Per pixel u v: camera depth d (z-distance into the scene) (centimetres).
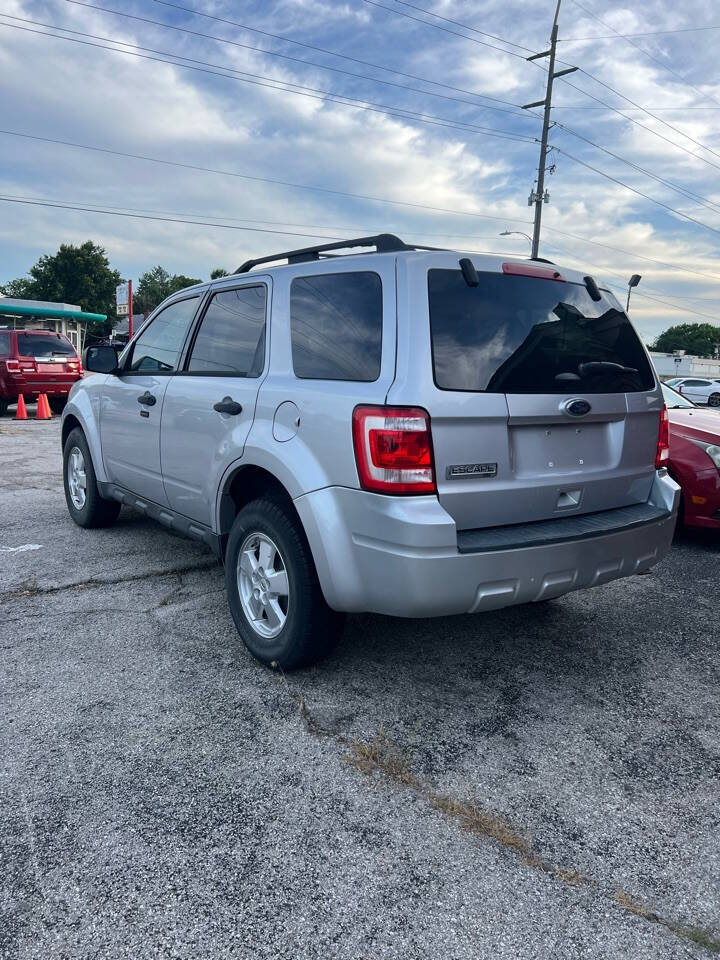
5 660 343
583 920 193
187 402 394
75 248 6988
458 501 276
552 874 211
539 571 287
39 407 1539
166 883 203
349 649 364
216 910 194
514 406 286
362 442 275
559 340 311
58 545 537
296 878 206
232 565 350
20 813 232
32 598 427
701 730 296
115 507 573
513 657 361
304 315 328
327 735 283
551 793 250
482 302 292
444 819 234
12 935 185
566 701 317
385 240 311
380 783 253
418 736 284
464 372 278
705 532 628
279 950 182
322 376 308
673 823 236
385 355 279
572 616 421
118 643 364
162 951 181
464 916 194
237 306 383
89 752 267
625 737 289
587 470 321
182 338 431
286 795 244
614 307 346
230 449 348
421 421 265
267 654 332
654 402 350
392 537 268
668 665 356
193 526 406
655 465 358
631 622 413
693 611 433
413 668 344
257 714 297
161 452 428
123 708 299
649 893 204
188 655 352
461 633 389
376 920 192
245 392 346
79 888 201
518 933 188
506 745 280
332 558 289
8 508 660
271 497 330
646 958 182
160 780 251
